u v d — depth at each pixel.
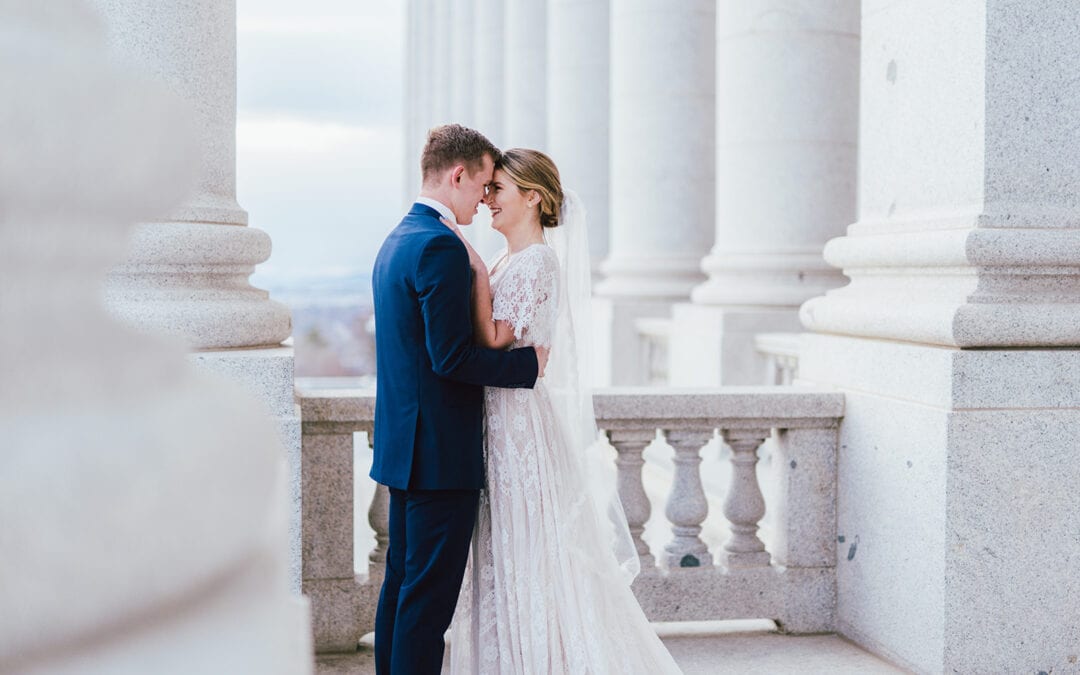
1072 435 4.69
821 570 5.67
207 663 0.63
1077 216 4.82
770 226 9.97
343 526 5.30
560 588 3.97
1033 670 4.70
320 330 44.72
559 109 17.08
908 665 4.97
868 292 5.66
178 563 0.60
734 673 5.02
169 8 4.61
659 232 12.80
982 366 4.65
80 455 0.56
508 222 4.09
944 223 5.00
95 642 0.58
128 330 0.62
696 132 12.73
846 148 9.94
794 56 9.76
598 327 13.05
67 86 0.56
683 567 5.65
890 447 5.13
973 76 4.84
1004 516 4.66
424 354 3.77
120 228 0.60
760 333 9.73
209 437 0.63
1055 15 4.77
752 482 5.72
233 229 4.82
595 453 4.30
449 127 3.95
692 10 12.72
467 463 3.81
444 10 33.88
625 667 4.05
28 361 0.56
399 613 3.83
